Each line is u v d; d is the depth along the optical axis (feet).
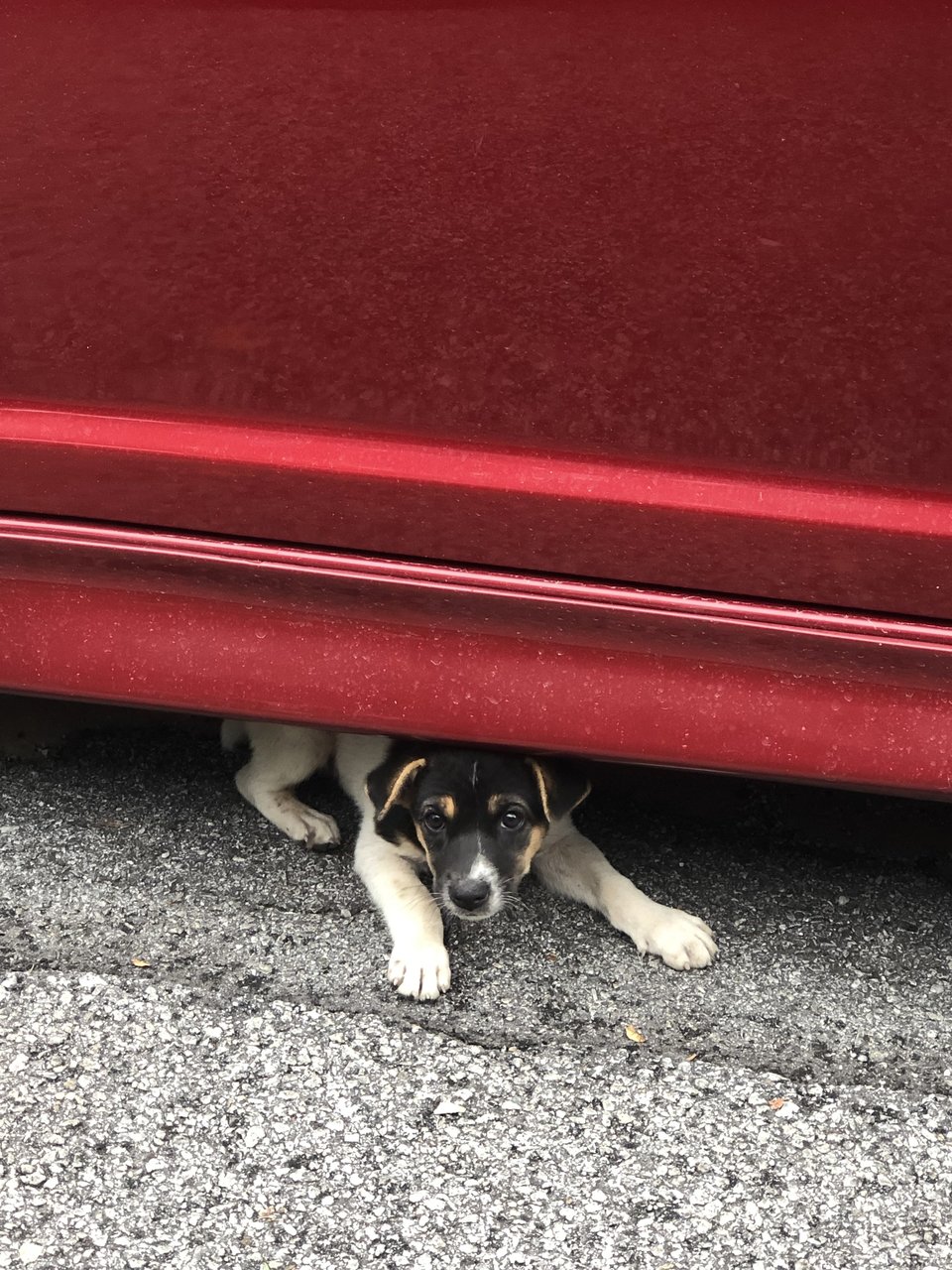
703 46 3.12
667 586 3.46
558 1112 3.40
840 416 3.31
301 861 4.15
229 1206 3.18
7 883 3.92
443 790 3.99
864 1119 3.42
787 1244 3.15
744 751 3.52
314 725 3.64
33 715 4.60
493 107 3.19
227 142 3.27
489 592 3.48
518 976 3.78
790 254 3.21
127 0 3.21
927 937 3.94
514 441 3.41
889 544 3.37
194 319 3.40
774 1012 3.69
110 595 3.60
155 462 3.50
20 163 3.33
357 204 3.28
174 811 4.28
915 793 3.52
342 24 3.18
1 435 3.52
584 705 3.55
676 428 3.36
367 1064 3.49
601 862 4.08
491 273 3.29
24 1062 3.44
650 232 3.23
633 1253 3.12
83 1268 3.05
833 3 3.07
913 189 3.14
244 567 3.53
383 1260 3.09
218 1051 3.50
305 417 3.45
